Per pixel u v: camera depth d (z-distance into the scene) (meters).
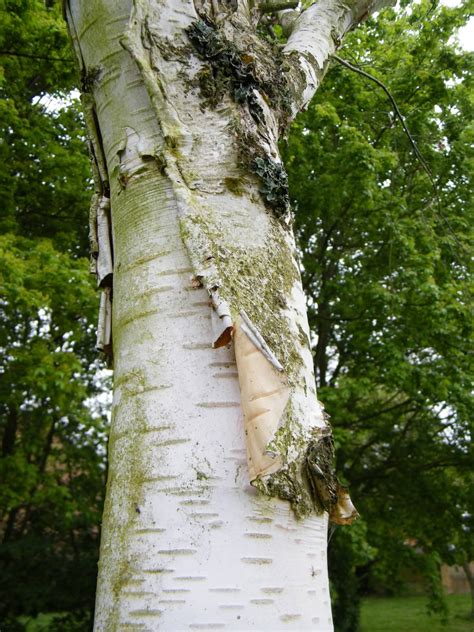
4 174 8.55
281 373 1.64
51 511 11.59
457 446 11.18
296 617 1.49
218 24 2.24
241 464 1.58
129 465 1.65
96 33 2.21
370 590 22.47
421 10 9.20
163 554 1.52
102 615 1.56
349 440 10.43
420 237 8.97
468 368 9.09
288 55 2.67
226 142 1.97
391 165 8.77
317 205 9.63
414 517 11.12
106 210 2.17
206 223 1.82
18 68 8.26
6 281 6.59
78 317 9.12
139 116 2.04
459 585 24.92
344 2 3.17
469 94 9.46
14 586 10.66
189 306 1.75
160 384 1.68
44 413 9.98
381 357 9.08
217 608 1.45
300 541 1.58
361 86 8.94
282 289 1.84
